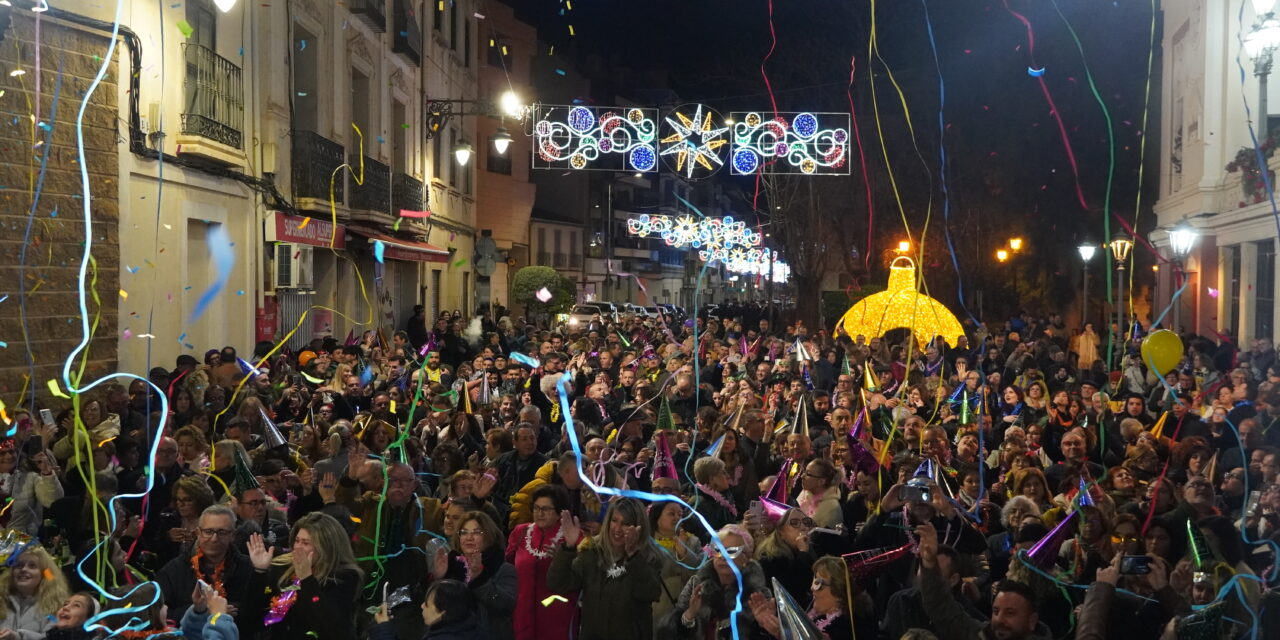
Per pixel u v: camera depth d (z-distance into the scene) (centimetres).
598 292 6806
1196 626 455
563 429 1063
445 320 2328
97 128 1190
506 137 2278
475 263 3388
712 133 2952
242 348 1623
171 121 1380
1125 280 3584
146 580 591
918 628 504
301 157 1828
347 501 697
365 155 2277
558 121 2969
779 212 3903
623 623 577
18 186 1098
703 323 3105
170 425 993
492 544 592
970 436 940
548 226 5812
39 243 1116
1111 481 830
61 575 524
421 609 596
